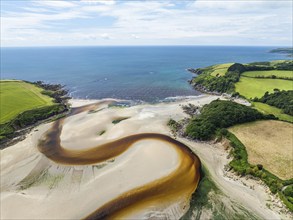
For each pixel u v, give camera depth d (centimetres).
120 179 4728
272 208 4000
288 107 7788
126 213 3919
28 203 4178
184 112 8644
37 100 9575
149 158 5456
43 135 6950
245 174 4806
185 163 5269
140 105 9675
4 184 4734
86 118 8194
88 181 4725
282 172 4716
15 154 5881
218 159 5494
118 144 6178
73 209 4006
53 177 4906
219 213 3916
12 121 7500
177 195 4306
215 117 6894
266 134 6222
